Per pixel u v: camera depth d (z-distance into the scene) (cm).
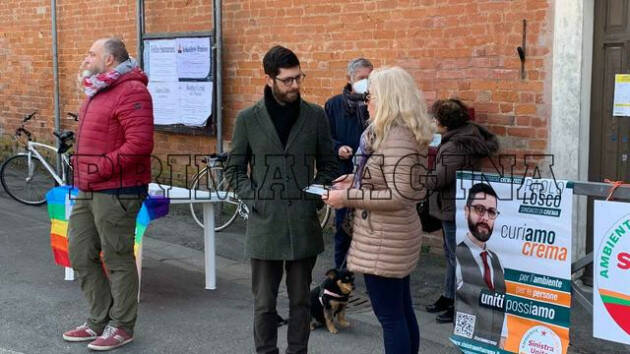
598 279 354
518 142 598
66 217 573
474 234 395
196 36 848
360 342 476
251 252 398
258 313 409
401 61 674
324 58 739
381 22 686
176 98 881
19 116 1158
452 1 630
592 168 568
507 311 387
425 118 353
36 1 1095
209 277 588
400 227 356
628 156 548
